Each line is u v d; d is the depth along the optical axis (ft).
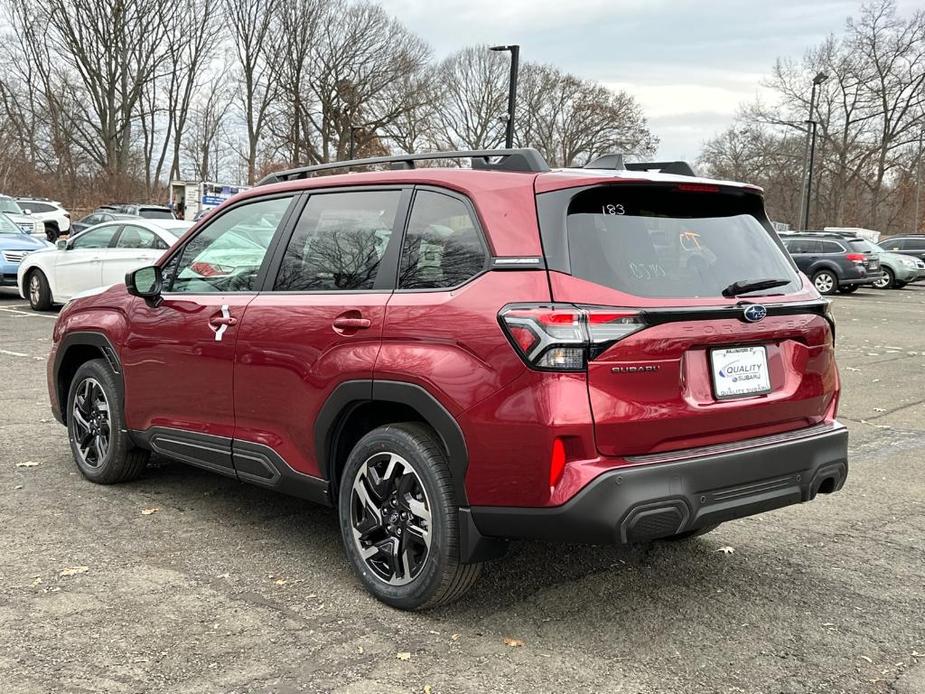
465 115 226.17
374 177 12.57
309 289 12.79
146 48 185.26
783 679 9.96
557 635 10.91
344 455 12.55
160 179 200.03
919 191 197.57
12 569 12.53
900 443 22.65
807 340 11.82
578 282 10.11
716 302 10.77
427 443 11.03
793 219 206.18
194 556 13.30
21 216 79.97
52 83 181.27
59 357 17.51
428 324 10.84
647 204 11.20
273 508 15.79
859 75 191.01
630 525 9.80
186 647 10.28
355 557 11.94
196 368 14.23
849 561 13.93
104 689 9.28
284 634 10.70
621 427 9.89
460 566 10.82
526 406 9.84
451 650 10.41
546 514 9.89
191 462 14.74
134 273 14.93
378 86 202.90
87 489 16.63
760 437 11.27
